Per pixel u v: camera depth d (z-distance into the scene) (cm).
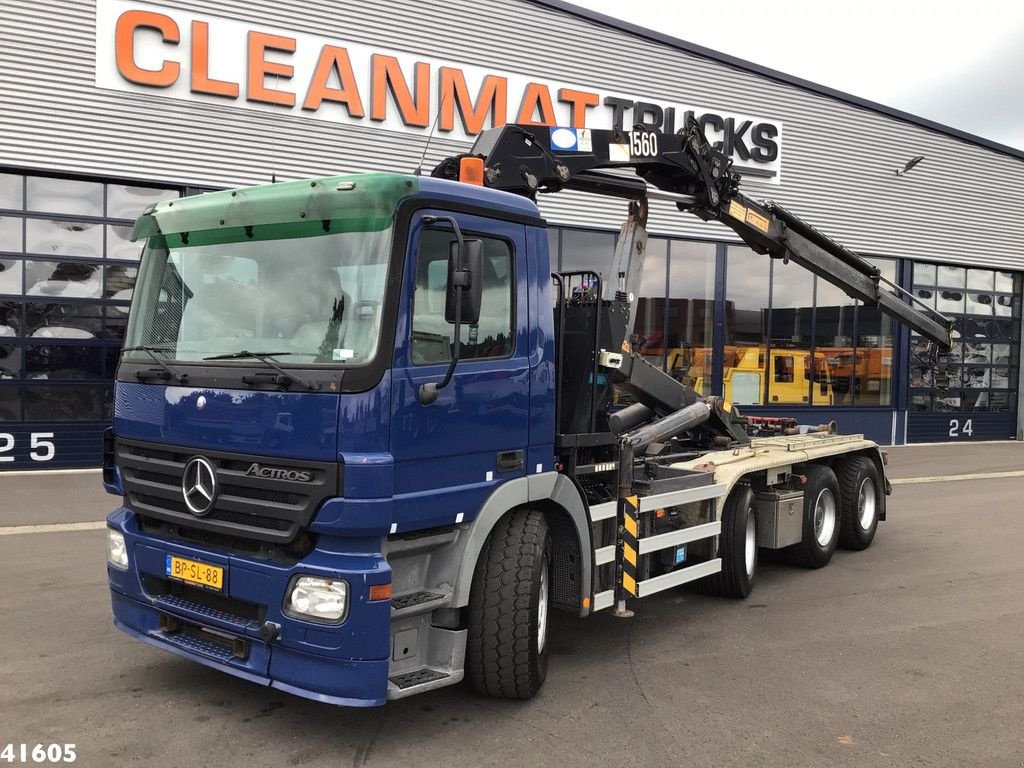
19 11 1223
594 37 1658
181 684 469
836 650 568
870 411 2080
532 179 566
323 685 369
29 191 1265
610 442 525
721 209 747
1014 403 2359
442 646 415
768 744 418
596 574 516
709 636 595
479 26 1535
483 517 425
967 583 762
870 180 2044
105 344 1319
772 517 747
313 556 373
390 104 1463
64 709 432
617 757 398
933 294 2203
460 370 413
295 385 375
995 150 2241
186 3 1307
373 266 382
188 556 408
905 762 402
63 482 1163
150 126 1303
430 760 387
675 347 1800
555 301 566
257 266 413
